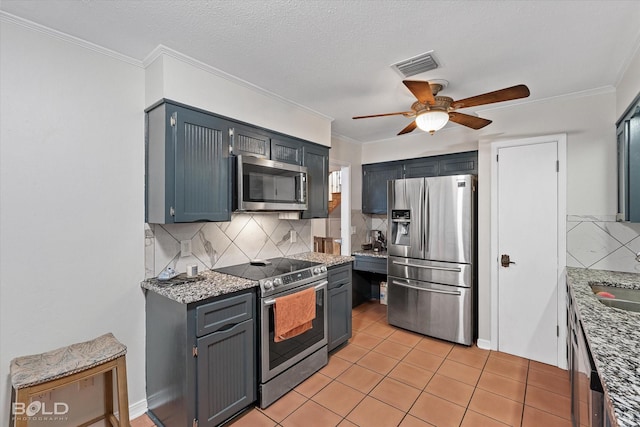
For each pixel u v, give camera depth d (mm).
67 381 1485
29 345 1656
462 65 2102
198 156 2059
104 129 1917
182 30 1705
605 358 1026
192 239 2352
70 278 1795
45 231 1710
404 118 3289
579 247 2592
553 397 2205
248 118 2396
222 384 1888
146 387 2104
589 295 1821
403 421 1967
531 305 2781
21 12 1548
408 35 1749
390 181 3549
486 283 3016
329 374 2529
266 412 2061
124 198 2006
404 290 3430
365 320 3787
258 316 2102
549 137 2693
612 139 2473
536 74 2240
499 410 2068
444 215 3152
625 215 2188
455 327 3084
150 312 2047
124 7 1510
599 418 1025
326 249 4449
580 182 2590
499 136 2957
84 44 1813
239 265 2629
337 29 1693
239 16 1581
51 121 1722
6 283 1596
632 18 1572
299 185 2713
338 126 3596
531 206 2781
